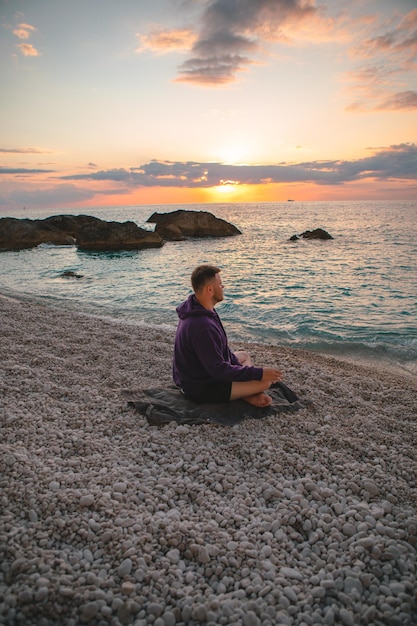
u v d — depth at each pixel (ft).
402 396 16.43
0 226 101.04
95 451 11.77
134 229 95.96
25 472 10.23
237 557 8.07
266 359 21.22
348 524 8.96
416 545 8.47
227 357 14.06
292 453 11.91
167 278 56.08
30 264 72.79
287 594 7.21
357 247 89.56
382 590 7.36
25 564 7.28
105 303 41.11
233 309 37.47
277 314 35.42
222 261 72.64
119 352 21.06
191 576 7.54
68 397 15.33
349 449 12.17
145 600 6.98
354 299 40.32
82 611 6.54
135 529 8.61
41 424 12.93
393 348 25.95
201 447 11.98
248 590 7.30
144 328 27.53
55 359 19.36
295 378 18.24
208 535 8.63
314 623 6.72
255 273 58.13
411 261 65.31
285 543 8.54
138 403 14.44
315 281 50.57
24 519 8.74
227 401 14.16
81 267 68.13
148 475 10.73
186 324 13.26
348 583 7.47
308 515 9.27
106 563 7.73
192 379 13.93
